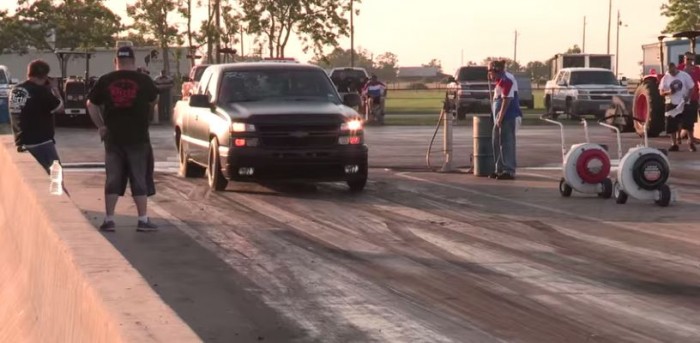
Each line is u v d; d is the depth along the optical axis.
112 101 23.72
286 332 15.41
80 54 78.12
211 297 17.72
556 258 21.14
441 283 18.78
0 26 145.38
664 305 17.09
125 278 11.51
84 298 11.39
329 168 31.59
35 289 16.92
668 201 28.52
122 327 9.22
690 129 48.12
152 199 30.36
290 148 31.23
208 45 106.94
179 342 8.69
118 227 24.95
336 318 16.25
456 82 87.31
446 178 36.38
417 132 66.44
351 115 31.95
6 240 23.42
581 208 28.30
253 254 21.59
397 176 37.12
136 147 24.03
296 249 22.16
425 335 15.23
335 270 19.92
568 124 76.81
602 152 30.44
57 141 55.94
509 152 35.84
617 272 19.75
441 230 24.59
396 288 18.39
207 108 33.78
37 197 18.59
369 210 28.08
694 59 53.06
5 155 27.88
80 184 34.19
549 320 16.12
